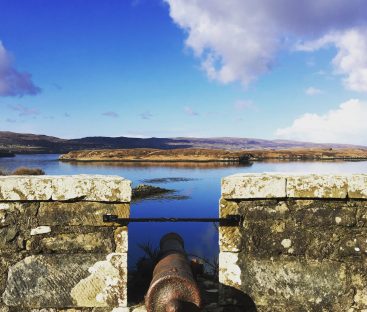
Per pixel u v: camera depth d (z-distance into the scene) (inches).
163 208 459.8
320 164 1397.6
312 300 86.0
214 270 121.9
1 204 86.7
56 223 87.0
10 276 86.7
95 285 87.0
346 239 85.8
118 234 87.3
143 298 91.5
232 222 86.8
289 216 86.6
